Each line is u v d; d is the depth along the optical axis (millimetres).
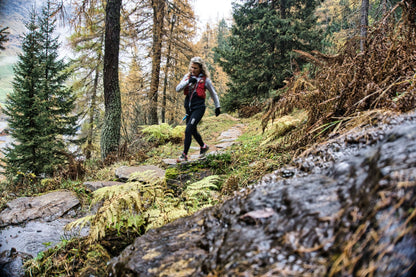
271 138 3975
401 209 588
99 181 4219
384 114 1448
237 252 776
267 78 12312
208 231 1032
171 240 1058
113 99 6980
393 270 555
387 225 588
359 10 9141
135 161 5992
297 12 12969
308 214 769
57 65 14078
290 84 3127
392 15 2471
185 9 12391
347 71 2512
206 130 9484
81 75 14617
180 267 865
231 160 3619
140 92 12531
